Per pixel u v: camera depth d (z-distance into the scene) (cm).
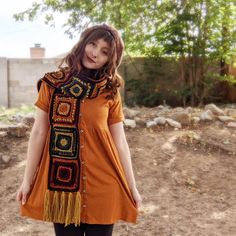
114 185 248
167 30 1240
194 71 1278
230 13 1195
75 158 242
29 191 250
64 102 243
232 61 1288
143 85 1358
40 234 437
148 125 718
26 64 1562
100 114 245
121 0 1153
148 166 595
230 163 613
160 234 440
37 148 247
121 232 441
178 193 535
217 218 477
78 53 249
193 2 1192
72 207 242
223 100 1382
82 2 1155
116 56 251
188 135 678
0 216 473
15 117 773
